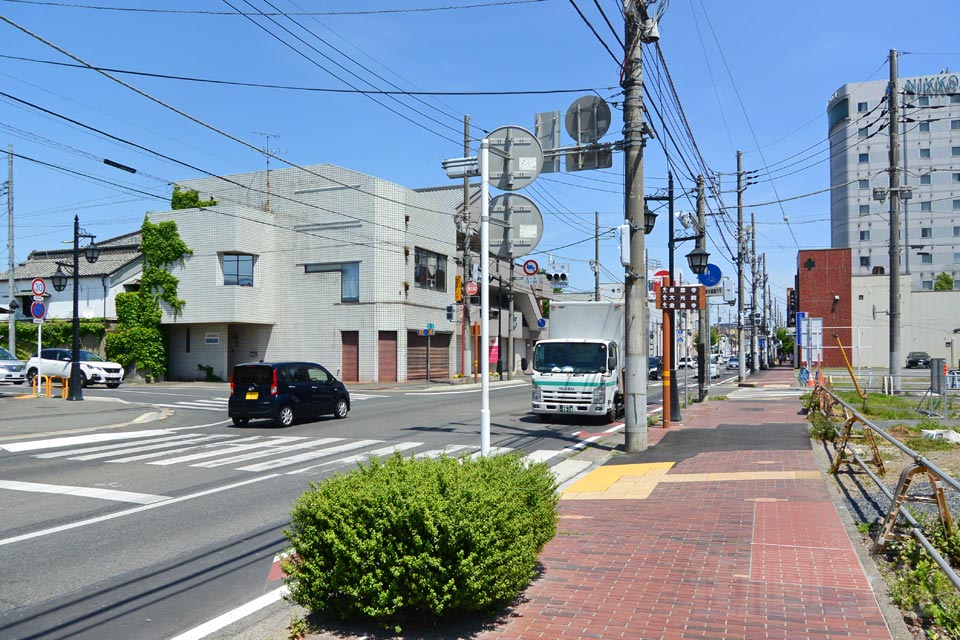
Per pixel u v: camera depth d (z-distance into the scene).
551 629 4.70
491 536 4.65
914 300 64.19
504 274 50.28
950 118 84.75
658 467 11.88
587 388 18.97
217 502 9.47
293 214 39.88
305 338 39.38
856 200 87.94
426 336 41.25
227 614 5.45
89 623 5.30
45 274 42.41
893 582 5.46
